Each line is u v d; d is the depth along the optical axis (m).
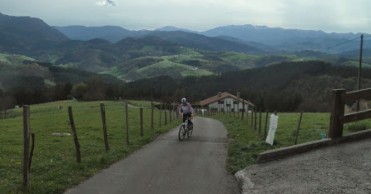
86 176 12.37
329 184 9.77
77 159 14.20
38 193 10.15
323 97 129.62
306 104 111.31
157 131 27.95
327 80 147.88
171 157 16.20
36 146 19.02
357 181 9.77
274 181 10.78
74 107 78.81
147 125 34.09
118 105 85.00
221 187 11.23
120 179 12.04
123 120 39.00
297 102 125.88
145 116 48.44
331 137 13.58
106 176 12.44
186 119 23.84
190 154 17.12
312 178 10.45
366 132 13.74
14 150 17.52
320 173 10.76
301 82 157.50
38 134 25.41
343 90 13.45
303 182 10.23
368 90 13.30
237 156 15.88
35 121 39.25
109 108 69.75
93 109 66.25
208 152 17.75
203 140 22.80
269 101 128.12
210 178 12.31
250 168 12.70
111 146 19.47
